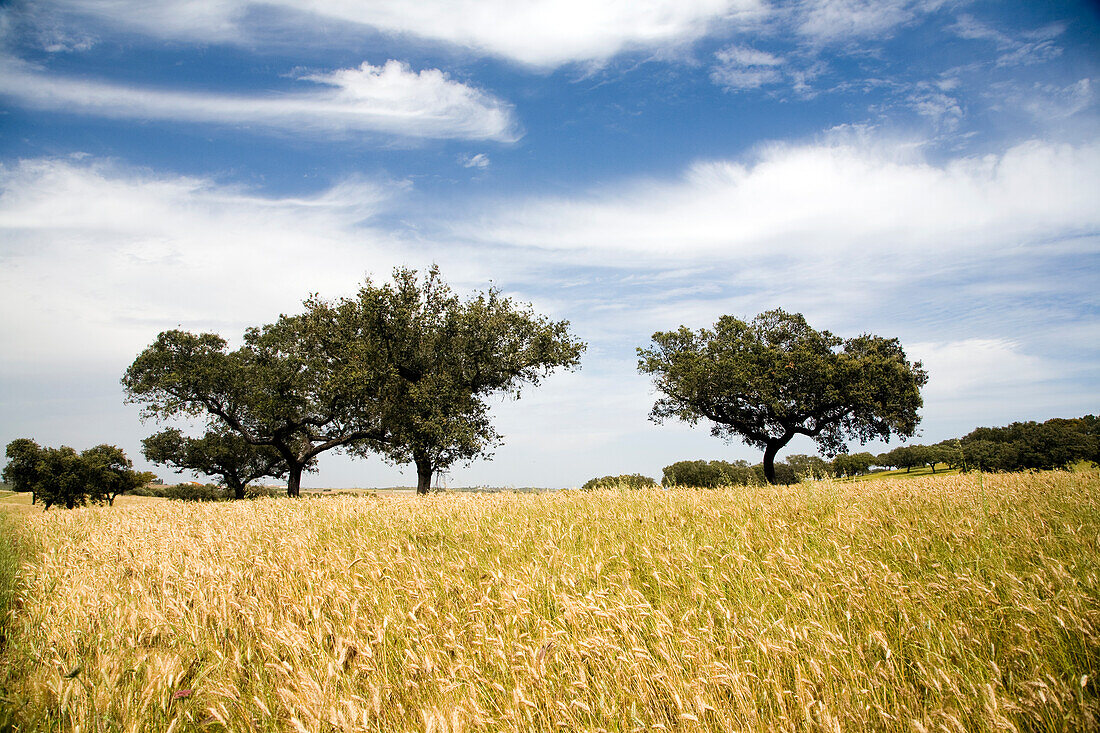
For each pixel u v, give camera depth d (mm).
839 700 3264
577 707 3395
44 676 3863
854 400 33438
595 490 11914
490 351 27594
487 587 5098
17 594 6109
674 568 5371
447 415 26656
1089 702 3057
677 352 39031
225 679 3949
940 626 3938
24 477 58531
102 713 3447
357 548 6887
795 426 36094
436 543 7324
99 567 6918
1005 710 3031
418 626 4465
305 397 31047
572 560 5695
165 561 6516
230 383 32469
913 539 5863
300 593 5277
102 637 4508
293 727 3242
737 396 36594
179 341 33656
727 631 4020
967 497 8125
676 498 9750
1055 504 7336
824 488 9336
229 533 8242
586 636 4012
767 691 3473
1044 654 3555
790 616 4262
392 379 26641
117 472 62344
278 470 42906
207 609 4953
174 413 32625
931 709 3189
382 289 27250
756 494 9961
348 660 4047
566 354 28172
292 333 31891
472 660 3979
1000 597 4379
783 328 38062
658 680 3510
